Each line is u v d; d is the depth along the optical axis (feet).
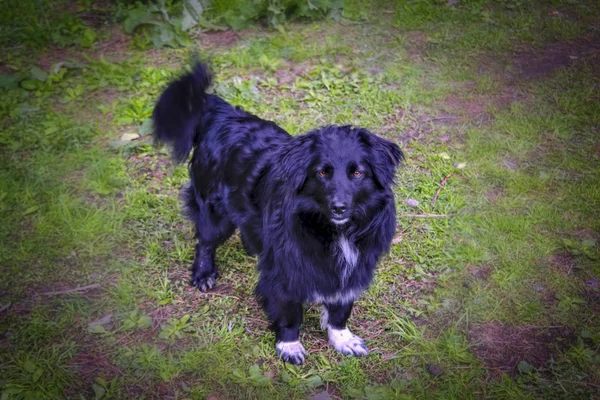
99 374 4.83
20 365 4.85
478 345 5.08
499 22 9.41
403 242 5.94
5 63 8.39
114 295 5.44
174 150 5.49
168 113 5.34
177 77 5.48
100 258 5.81
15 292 5.46
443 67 8.41
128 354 4.95
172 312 5.36
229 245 5.99
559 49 8.75
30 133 7.16
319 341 5.17
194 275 5.62
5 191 6.40
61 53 8.71
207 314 5.33
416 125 7.38
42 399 4.63
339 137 4.39
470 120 7.46
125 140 7.07
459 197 6.36
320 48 8.73
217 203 5.23
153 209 6.31
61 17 9.35
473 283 5.58
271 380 4.81
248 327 5.25
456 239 5.98
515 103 7.63
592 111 7.42
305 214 4.45
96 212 6.17
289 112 7.47
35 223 6.11
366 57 8.60
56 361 4.89
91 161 6.84
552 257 5.78
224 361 4.92
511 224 6.04
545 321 5.24
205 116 5.39
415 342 5.08
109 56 8.64
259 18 9.50
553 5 9.87
